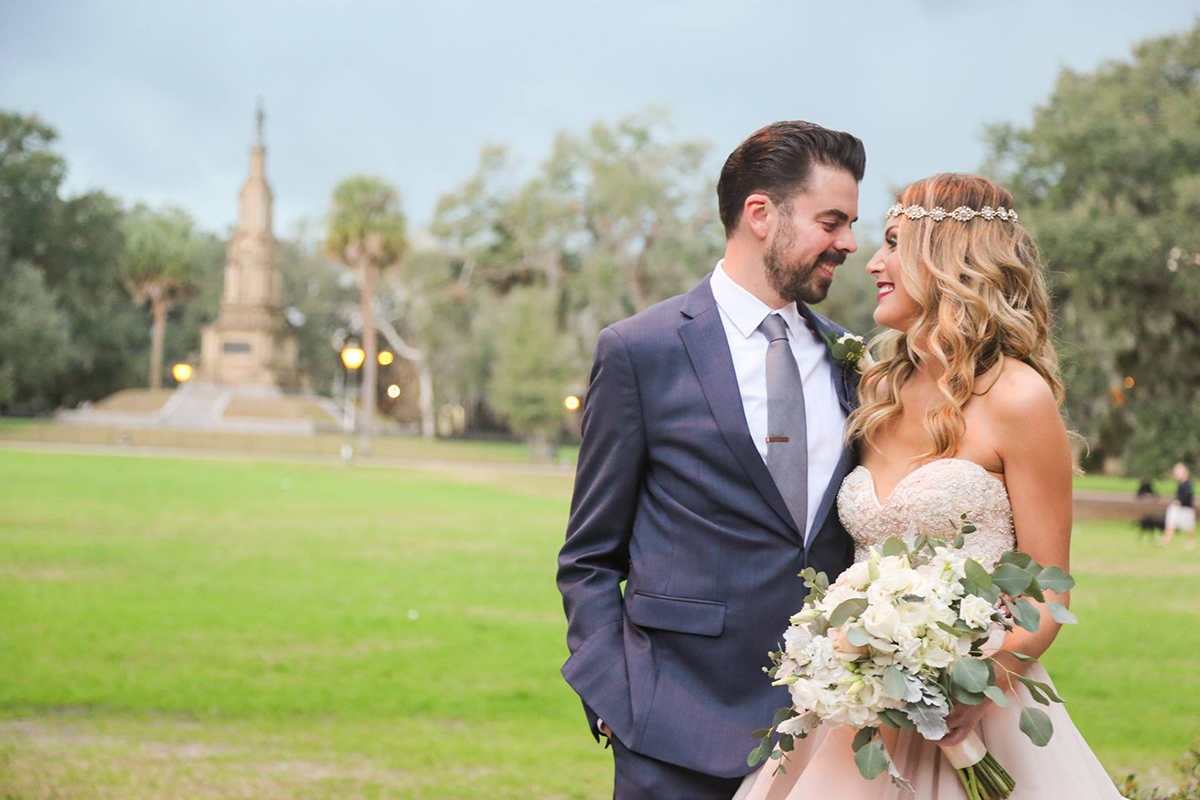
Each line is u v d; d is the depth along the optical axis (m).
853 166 2.79
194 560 14.93
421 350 62.19
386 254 48.91
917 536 2.56
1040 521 2.56
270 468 38.03
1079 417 28.84
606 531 2.90
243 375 65.56
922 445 2.72
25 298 54.84
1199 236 24.72
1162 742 6.82
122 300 68.62
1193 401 28.27
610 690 2.76
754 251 2.83
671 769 2.67
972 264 2.66
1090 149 26.55
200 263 67.06
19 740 6.54
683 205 45.94
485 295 53.47
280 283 69.38
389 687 8.26
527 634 10.55
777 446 2.75
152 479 29.62
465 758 6.38
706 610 2.71
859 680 2.23
